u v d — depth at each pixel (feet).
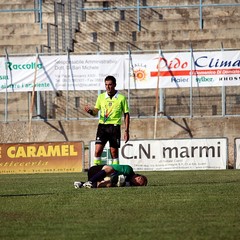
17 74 346.13
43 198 155.84
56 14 401.29
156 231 112.57
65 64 344.49
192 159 275.80
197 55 339.98
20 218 127.85
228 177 223.30
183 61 341.00
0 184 203.72
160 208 137.28
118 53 345.51
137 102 362.12
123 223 120.57
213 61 339.57
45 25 413.80
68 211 135.23
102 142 199.31
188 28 405.18
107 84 198.08
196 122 346.54
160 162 274.98
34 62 345.92
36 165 275.18
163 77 341.62
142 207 138.92
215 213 130.31
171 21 406.21
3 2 437.99
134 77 342.64
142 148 274.98
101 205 142.51
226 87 357.00
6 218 128.16
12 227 118.73
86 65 344.28
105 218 126.31
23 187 189.88
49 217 128.57
